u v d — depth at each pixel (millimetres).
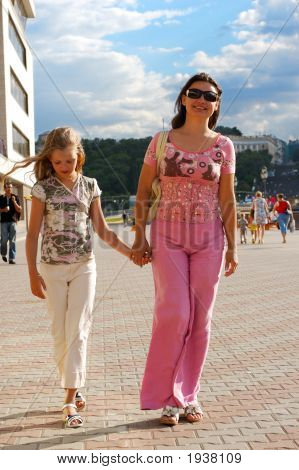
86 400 4348
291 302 8484
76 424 3809
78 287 4070
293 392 4422
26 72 46500
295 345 5895
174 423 3818
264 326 6844
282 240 24625
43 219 4148
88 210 4172
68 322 4051
